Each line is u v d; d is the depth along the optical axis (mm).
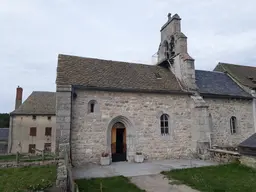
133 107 12805
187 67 14672
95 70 13930
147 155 12633
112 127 12570
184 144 13602
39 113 27938
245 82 17688
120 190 7086
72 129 11281
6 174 9227
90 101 11953
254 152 9711
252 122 16375
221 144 14828
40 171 9586
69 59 14266
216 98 15375
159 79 14992
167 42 17297
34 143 27266
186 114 14016
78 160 11156
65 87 11117
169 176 8820
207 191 6996
